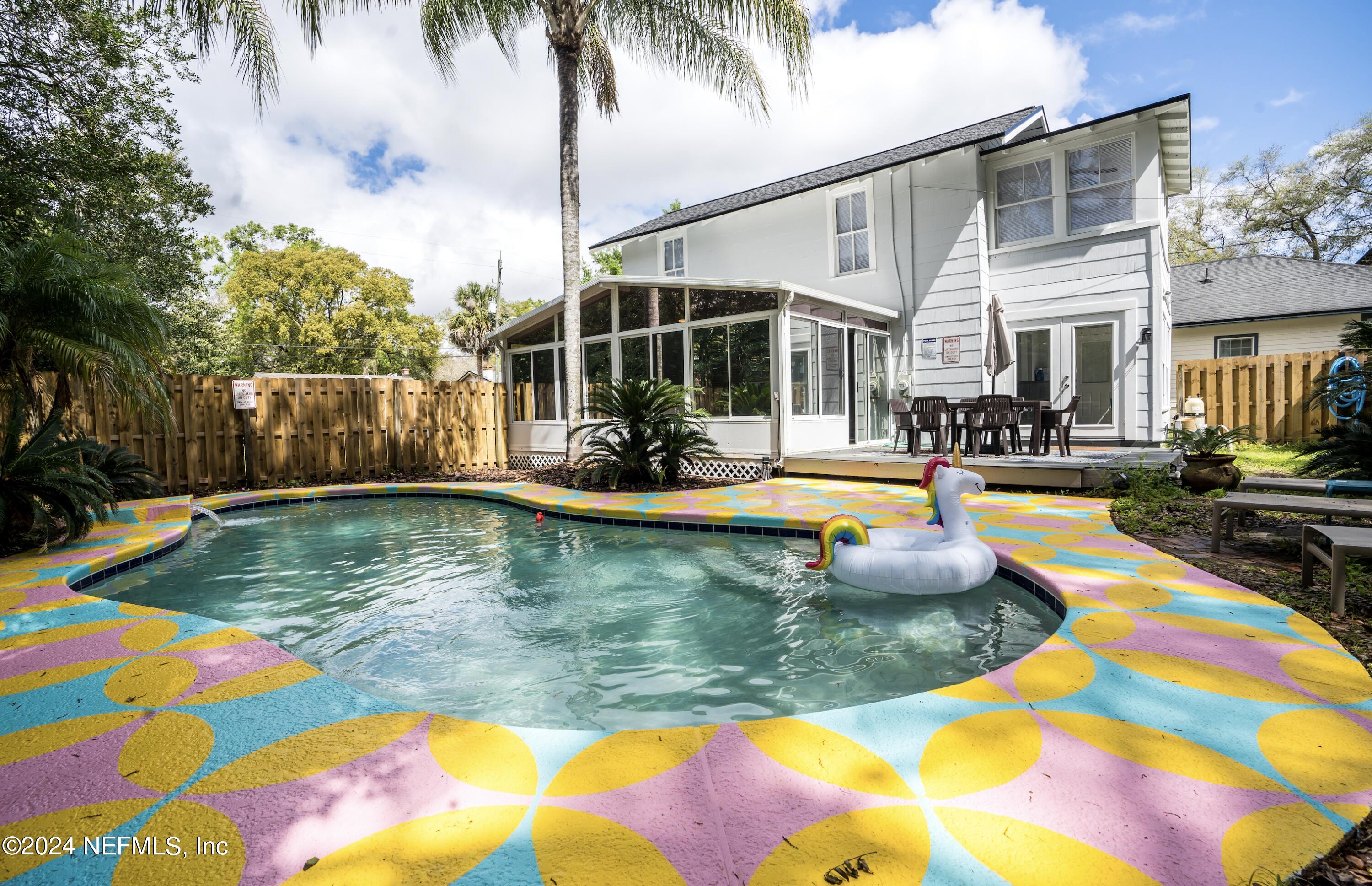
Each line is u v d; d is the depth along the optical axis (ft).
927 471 14.24
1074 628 9.36
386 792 5.44
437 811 5.13
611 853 4.56
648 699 8.70
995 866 4.39
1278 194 79.77
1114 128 34.94
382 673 9.79
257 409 33.30
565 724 7.97
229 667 8.50
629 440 30.32
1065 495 24.02
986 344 38.91
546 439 41.68
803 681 9.16
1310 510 12.63
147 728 6.73
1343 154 72.69
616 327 37.81
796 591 13.75
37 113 27.99
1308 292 48.19
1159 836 4.71
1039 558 13.67
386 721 6.85
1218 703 6.90
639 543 19.15
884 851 4.56
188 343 66.64
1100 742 6.11
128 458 25.66
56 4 27.07
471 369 147.43
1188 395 39.75
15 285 17.47
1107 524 17.80
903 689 8.79
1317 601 10.61
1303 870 4.33
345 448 36.42
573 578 15.42
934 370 40.63
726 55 33.68
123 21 29.09
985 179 39.55
